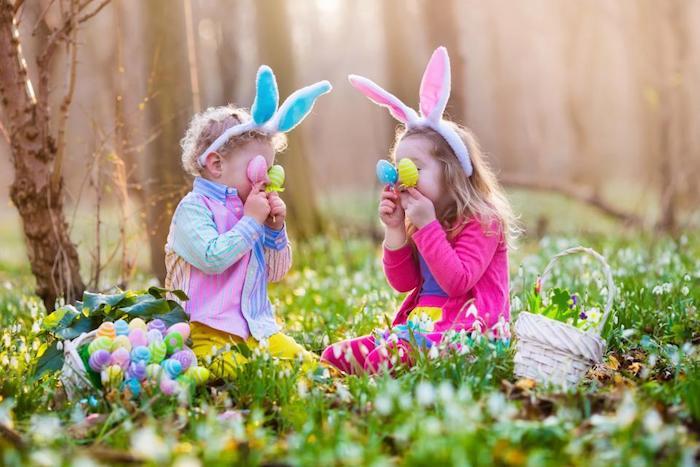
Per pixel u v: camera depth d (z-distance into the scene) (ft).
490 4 103.24
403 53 45.52
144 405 11.65
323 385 13.21
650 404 11.43
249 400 12.55
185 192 22.86
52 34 18.31
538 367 12.94
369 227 48.62
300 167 42.75
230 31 57.93
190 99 25.38
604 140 136.67
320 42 122.21
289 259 15.78
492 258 15.19
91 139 25.72
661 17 52.80
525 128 126.41
